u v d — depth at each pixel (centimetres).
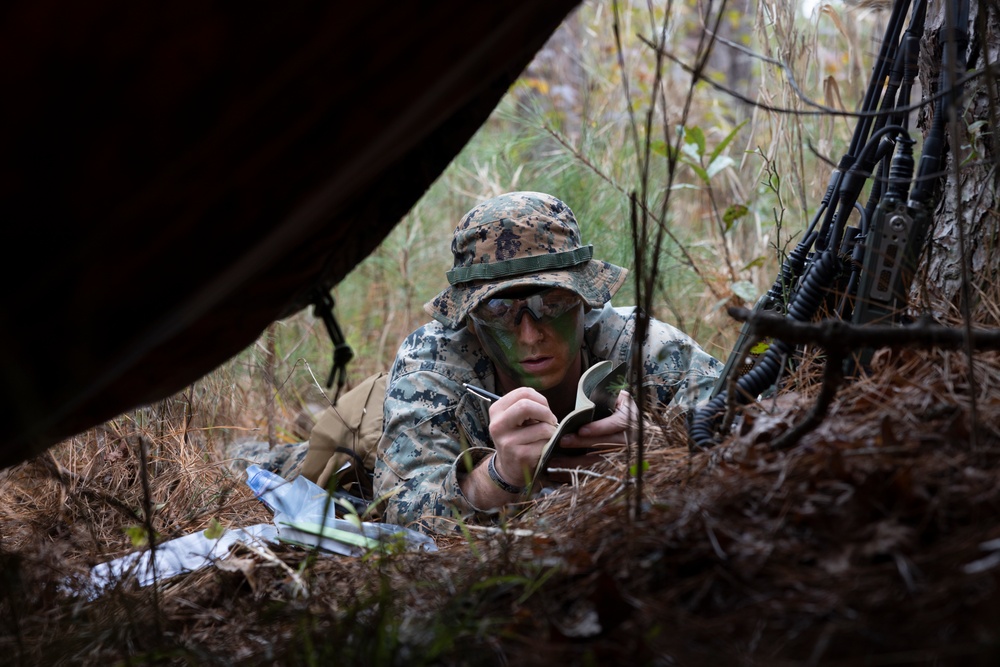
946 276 188
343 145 113
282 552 184
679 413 188
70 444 241
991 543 110
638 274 140
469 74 118
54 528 211
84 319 115
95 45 95
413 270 437
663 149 329
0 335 113
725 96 484
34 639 151
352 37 103
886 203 175
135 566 179
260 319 143
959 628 104
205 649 140
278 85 104
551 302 221
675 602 122
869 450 131
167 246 114
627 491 147
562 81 504
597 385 212
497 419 212
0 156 100
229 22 98
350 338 403
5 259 109
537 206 235
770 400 173
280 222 119
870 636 106
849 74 365
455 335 249
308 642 127
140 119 102
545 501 187
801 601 114
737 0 566
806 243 203
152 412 253
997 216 179
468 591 136
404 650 125
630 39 478
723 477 140
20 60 94
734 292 318
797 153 298
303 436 337
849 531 121
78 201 106
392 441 240
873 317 176
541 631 126
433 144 151
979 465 125
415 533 195
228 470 257
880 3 247
